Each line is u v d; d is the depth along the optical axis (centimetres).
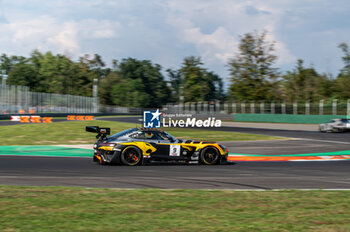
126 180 1302
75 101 10050
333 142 3170
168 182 1280
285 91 10531
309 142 3138
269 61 10338
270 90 10288
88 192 1059
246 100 10338
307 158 2167
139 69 19888
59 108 9094
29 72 13825
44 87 14225
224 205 923
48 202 921
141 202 941
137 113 15438
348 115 5759
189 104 7919
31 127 3922
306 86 10144
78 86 15775
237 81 10488
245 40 10394
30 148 2347
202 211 859
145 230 696
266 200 988
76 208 866
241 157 2183
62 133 3344
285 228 727
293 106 6738
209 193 1073
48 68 15525
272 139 3369
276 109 6994
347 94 8994
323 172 1595
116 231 689
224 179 1367
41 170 1512
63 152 2212
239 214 835
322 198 1020
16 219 759
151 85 19900
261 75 10369
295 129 5244
